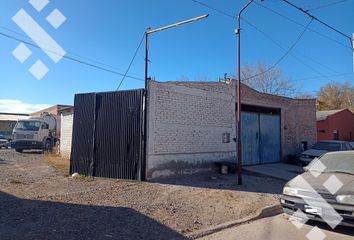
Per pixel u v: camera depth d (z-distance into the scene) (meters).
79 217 6.93
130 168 11.84
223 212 8.05
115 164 12.17
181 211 7.93
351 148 18.56
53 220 6.62
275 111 20.23
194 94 14.02
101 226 6.43
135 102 12.04
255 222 7.54
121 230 6.27
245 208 8.45
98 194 9.27
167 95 12.74
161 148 12.37
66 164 15.99
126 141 12.05
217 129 15.23
